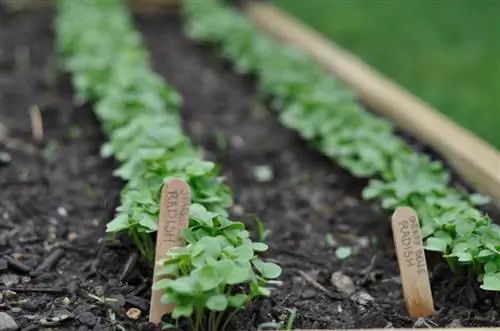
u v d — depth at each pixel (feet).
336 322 7.65
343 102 12.46
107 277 8.13
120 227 7.56
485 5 18.99
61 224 9.32
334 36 17.74
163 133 9.47
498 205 9.78
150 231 7.54
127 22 17.08
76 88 13.65
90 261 8.48
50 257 8.48
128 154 9.48
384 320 7.70
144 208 7.73
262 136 12.80
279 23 17.43
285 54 14.46
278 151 12.20
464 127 12.93
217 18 16.93
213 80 15.38
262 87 13.98
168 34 18.28
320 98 12.15
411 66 15.79
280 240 9.36
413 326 7.59
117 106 11.29
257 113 13.79
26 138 11.96
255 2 19.11
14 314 7.44
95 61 13.28
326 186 11.08
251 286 6.74
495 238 7.75
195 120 13.39
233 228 7.33
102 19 16.02
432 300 7.77
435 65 15.79
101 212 9.70
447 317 7.73
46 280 8.07
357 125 11.62
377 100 13.03
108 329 7.24
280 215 10.14
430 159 11.19
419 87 14.64
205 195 8.07
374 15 18.97
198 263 6.59
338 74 14.28
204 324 6.98
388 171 10.35
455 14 18.58
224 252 6.77
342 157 10.82
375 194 9.33
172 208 7.22
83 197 10.12
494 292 7.91
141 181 8.43
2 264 8.20
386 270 8.81
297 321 7.60
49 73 14.88
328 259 9.04
